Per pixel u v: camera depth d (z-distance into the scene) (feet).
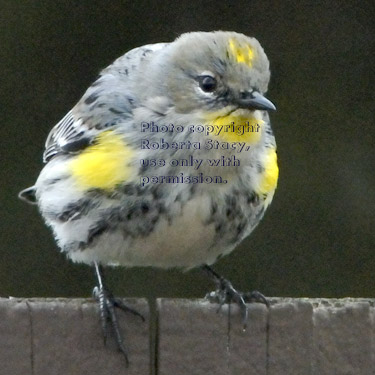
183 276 45.62
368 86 46.39
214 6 46.29
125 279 45.70
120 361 24.40
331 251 45.93
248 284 45.68
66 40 46.80
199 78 30.45
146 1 46.47
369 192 46.01
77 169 30.63
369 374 24.70
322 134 46.42
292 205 46.14
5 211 46.80
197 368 24.31
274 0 46.57
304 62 46.57
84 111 32.19
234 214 30.83
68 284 46.44
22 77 47.06
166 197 29.94
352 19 46.44
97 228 30.42
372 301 25.44
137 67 32.27
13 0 46.73
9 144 47.14
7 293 46.34
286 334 24.54
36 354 23.95
